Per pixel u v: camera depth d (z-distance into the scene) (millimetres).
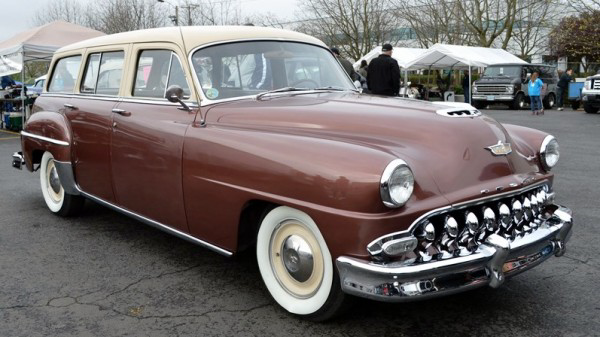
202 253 4285
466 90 24359
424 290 2578
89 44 4875
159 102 3898
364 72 14031
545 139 3518
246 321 3119
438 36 35062
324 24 36312
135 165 3961
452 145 2947
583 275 3750
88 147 4523
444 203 2713
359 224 2590
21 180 7320
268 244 3197
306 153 2859
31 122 5344
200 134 3436
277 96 3811
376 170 2570
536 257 3070
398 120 3117
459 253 2705
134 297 3471
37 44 13062
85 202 5809
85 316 3211
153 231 4883
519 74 22984
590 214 5273
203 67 3744
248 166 3086
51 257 4215
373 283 2588
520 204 3078
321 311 2973
